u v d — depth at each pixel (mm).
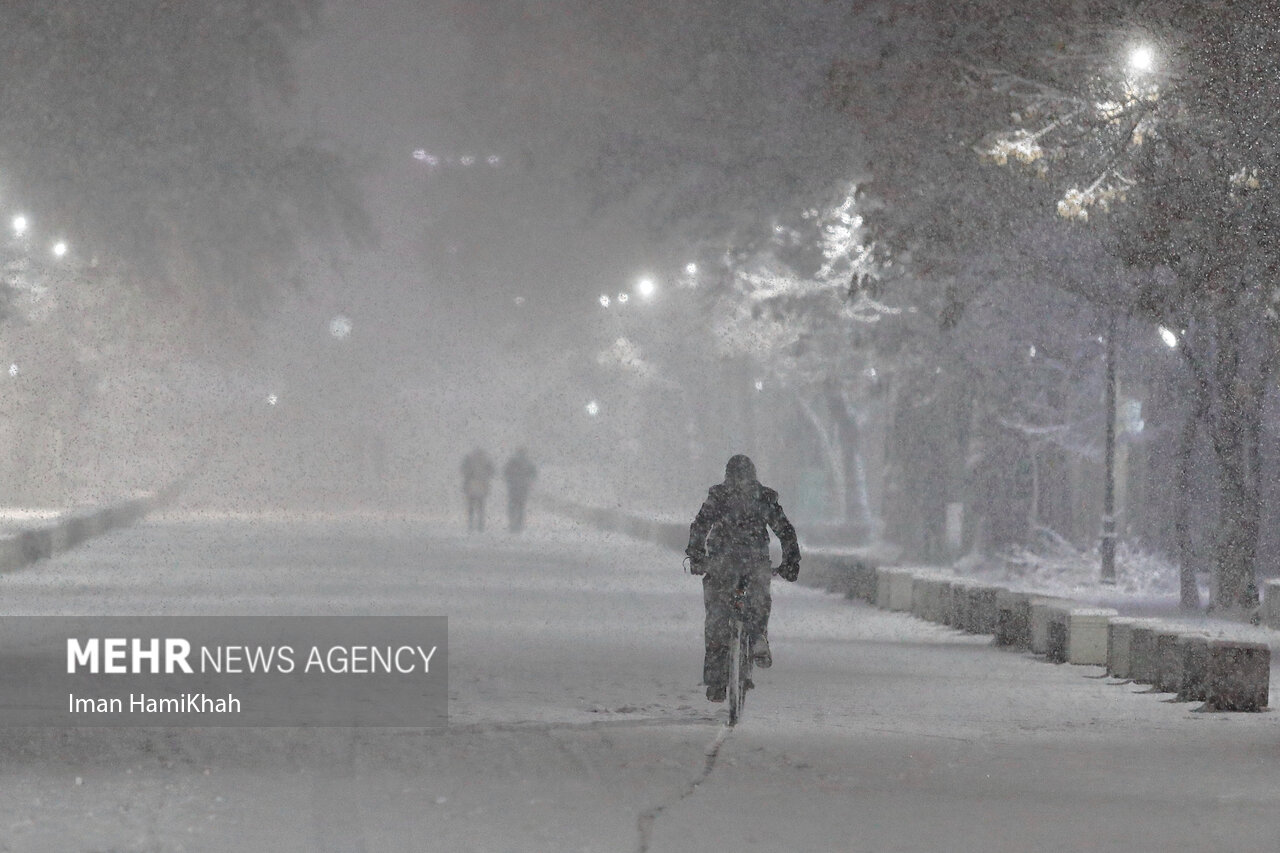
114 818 38375
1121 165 97750
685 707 62688
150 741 51594
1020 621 94688
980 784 45000
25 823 37562
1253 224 97750
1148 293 104812
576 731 55031
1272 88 94062
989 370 159250
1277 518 146250
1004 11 100750
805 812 40062
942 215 108875
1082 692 72062
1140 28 94062
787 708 63250
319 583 137375
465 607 116062
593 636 95500
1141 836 37344
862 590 134000
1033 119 98562
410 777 45125
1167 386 155750
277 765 47125
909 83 105562
